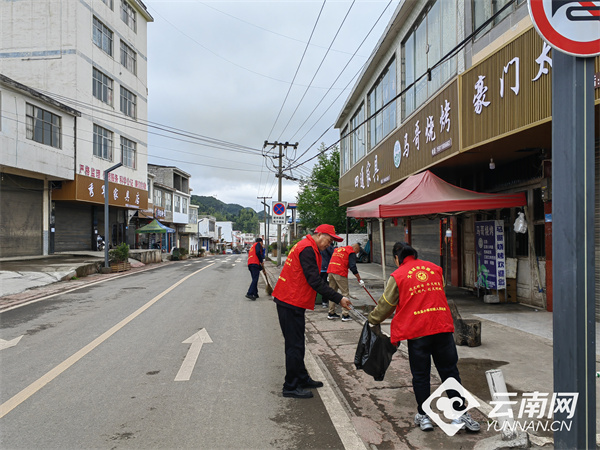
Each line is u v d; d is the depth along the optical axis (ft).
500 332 21.65
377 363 12.39
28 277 42.57
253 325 24.66
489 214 31.73
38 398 13.52
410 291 11.41
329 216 98.07
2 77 51.42
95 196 74.43
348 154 70.64
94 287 40.96
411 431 11.41
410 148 38.75
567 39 8.23
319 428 11.60
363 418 12.25
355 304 31.55
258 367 16.88
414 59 40.04
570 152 8.29
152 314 27.58
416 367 11.41
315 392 14.28
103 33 80.23
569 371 8.27
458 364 16.67
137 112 94.89
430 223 46.42
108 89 81.97
